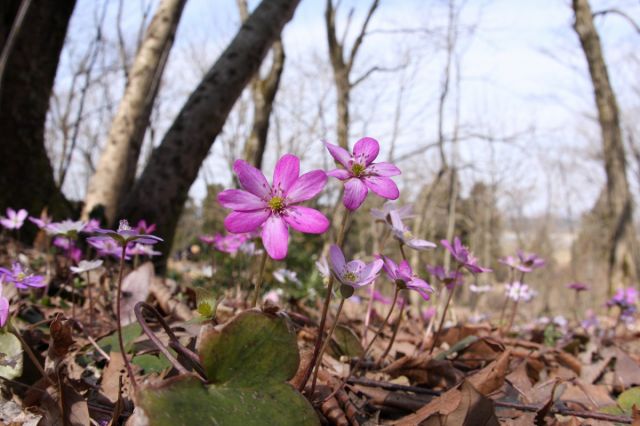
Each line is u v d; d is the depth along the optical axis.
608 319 0.57
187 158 0.66
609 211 1.81
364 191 0.14
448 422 0.14
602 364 0.25
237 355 0.12
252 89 1.18
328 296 0.14
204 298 0.14
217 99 0.67
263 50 0.70
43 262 0.44
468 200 3.77
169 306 0.26
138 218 0.64
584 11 1.74
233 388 0.12
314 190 0.13
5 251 0.49
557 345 0.33
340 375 0.20
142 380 0.17
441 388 0.19
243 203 0.13
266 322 0.12
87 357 0.20
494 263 3.72
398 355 0.24
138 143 0.73
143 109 0.73
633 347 0.39
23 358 0.17
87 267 0.21
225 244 0.40
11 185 0.71
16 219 0.36
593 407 0.21
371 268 0.14
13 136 0.71
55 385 0.15
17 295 0.26
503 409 0.18
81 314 0.28
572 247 3.96
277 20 0.70
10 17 0.70
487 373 0.17
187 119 0.66
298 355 0.13
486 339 0.23
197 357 0.14
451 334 0.29
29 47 0.71
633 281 1.76
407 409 0.17
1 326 0.15
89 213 0.66
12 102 0.71
